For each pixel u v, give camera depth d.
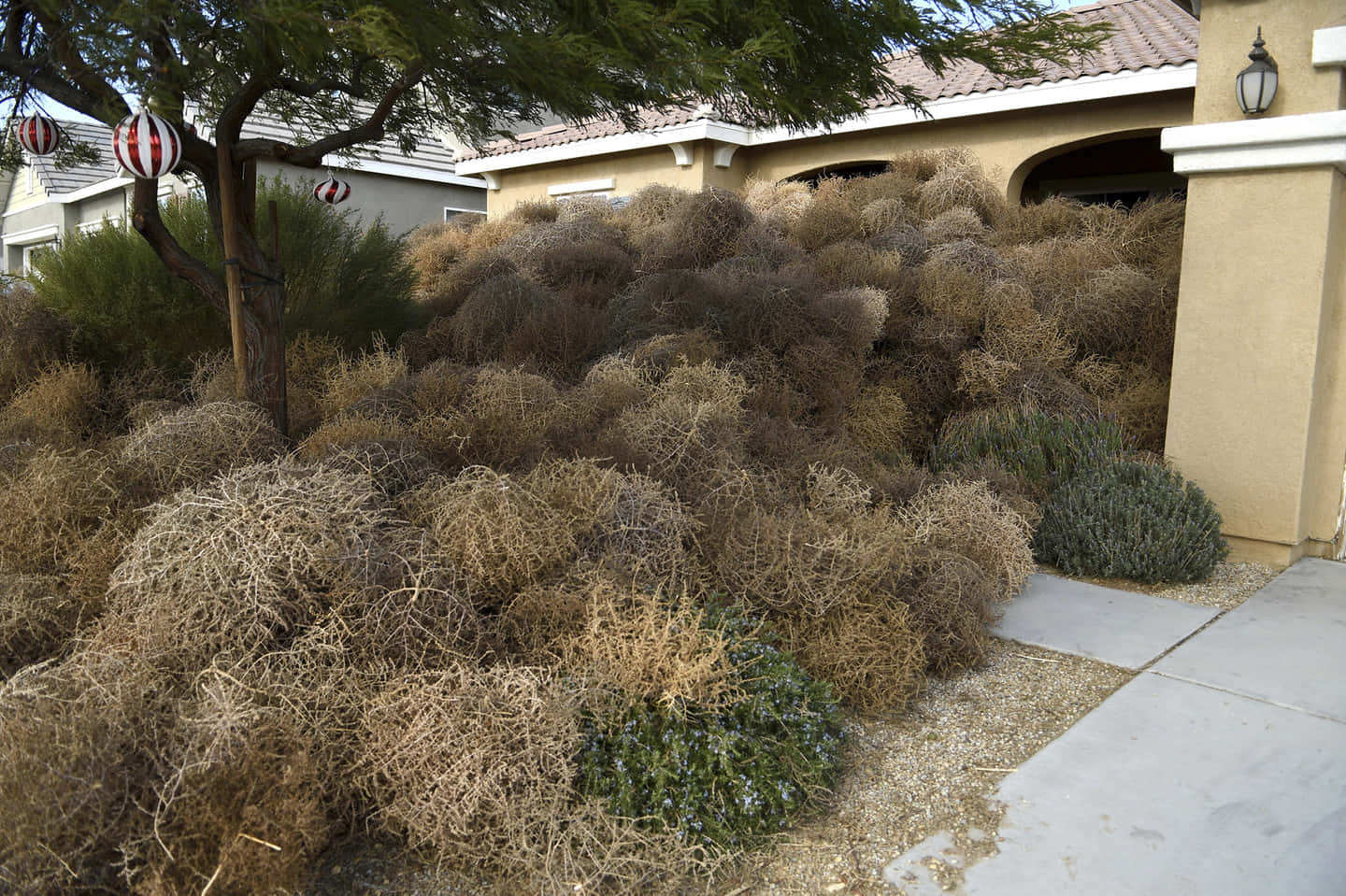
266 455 3.97
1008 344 6.94
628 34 3.02
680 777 2.61
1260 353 5.27
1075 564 5.08
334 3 2.58
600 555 3.30
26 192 20.66
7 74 4.15
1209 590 4.89
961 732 3.30
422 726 2.41
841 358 6.26
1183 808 2.79
